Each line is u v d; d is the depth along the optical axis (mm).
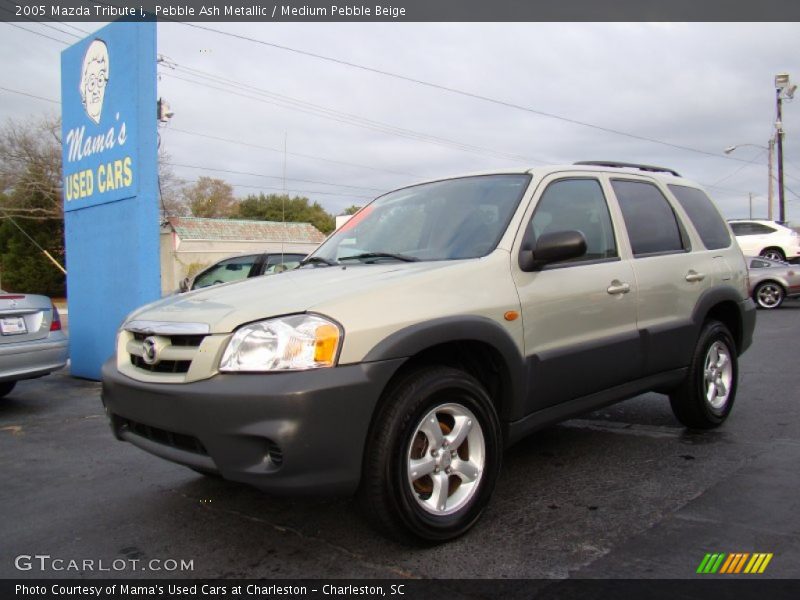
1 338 6266
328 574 2830
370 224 4328
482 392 3182
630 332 4059
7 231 34344
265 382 2668
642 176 4699
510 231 3551
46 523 3545
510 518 3346
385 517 2844
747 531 3098
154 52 7672
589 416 5469
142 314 3447
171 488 4027
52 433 5582
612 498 3586
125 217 7754
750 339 5359
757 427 4977
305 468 2646
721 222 5344
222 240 37969
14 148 34281
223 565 2969
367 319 2828
